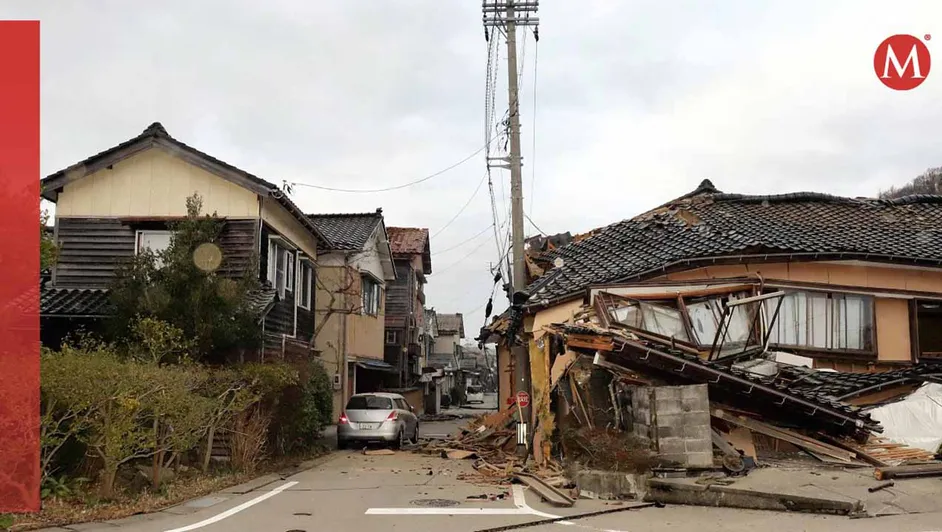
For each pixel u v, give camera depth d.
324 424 16.97
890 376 12.20
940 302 14.73
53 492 8.37
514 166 15.71
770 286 13.98
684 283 13.53
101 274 16.27
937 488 8.53
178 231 13.65
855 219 16.95
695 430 9.49
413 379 37.06
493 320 19.66
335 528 7.59
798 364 13.43
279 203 17.19
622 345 10.45
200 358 13.35
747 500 8.43
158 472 9.45
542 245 21.59
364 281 26.72
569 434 11.18
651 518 8.06
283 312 18.77
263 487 10.90
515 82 16.11
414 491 10.46
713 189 19.14
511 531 7.51
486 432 17.44
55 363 7.91
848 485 8.62
